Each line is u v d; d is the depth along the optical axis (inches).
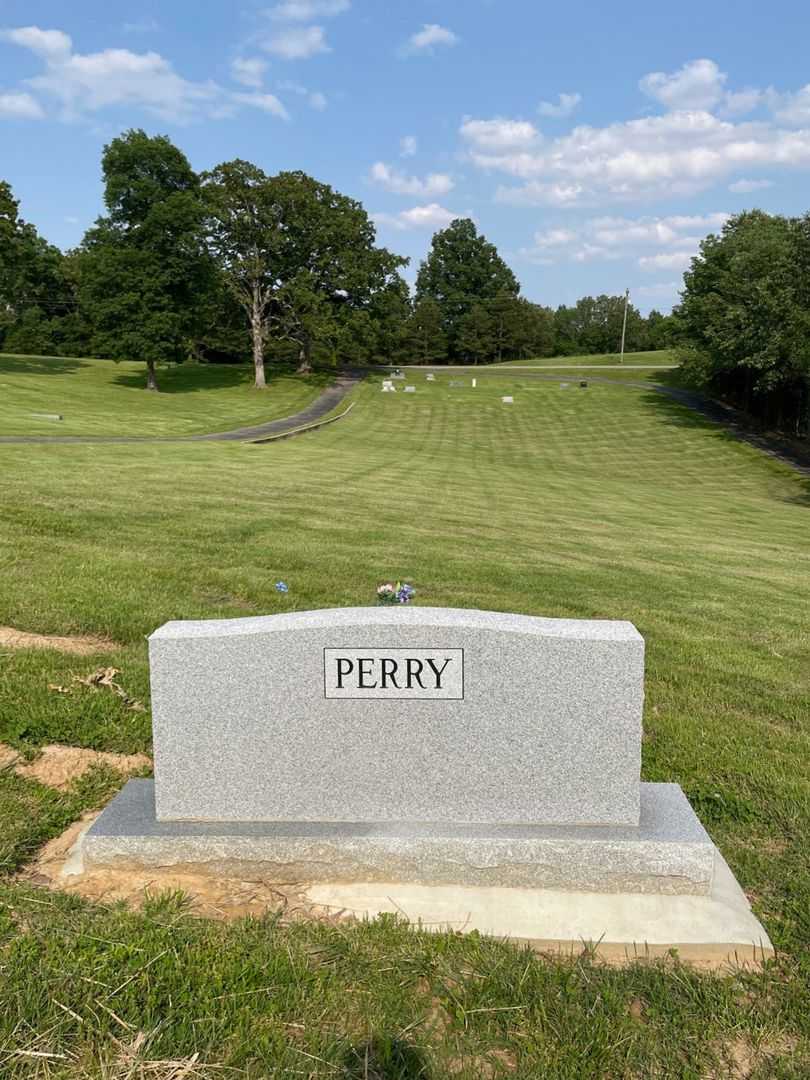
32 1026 108.0
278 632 149.2
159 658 150.0
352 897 144.3
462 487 920.9
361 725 151.9
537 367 3412.9
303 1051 108.2
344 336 2426.2
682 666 283.6
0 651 243.0
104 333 2170.3
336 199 2578.7
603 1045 112.4
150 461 850.1
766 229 1998.0
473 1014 117.2
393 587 221.8
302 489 708.0
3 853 148.9
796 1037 117.0
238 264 2426.2
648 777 198.5
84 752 192.2
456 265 4466.0
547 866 147.6
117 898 141.0
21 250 2192.4
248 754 152.9
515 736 151.7
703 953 135.3
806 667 294.5
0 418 1412.4
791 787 194.2
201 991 115.4
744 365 1820.9
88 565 350.3
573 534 617.3
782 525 900.6
